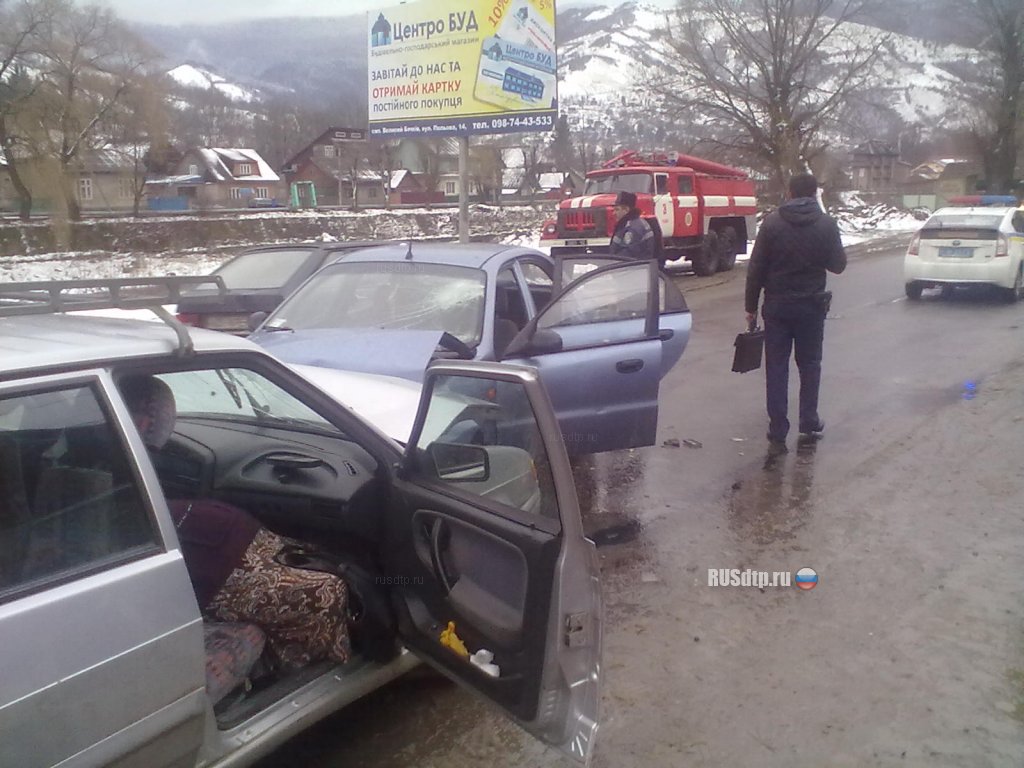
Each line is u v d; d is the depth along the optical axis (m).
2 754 1.92
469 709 3.36
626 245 9.03
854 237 35.56
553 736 2.39
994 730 3.15
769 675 3.54
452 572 2.78
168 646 2.22
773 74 35.16
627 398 5.38
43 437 2.19
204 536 2.82
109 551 2.20
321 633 2.76
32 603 2.01
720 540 4.86
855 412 7.46
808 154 37.25
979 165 50.69
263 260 8.93
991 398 7.81
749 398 8.12
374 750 3.13
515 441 2.61
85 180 57.50
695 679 3.53
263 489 3.20
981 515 5.11
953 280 14.09
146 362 2.47
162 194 72.69
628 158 21.66
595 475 5.99
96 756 2.09
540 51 16.66
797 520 5.12
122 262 28.81
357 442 3.08
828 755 3.04
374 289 5.81
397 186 73.94
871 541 4.79
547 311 5.02
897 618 3.96
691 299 16.47
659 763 3.02
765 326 6.52
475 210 45.88
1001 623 3.89
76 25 42.78
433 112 17.78
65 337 2.48
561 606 2.34
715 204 21.91
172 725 2.24
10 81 40.75
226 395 3.63
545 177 68.56
